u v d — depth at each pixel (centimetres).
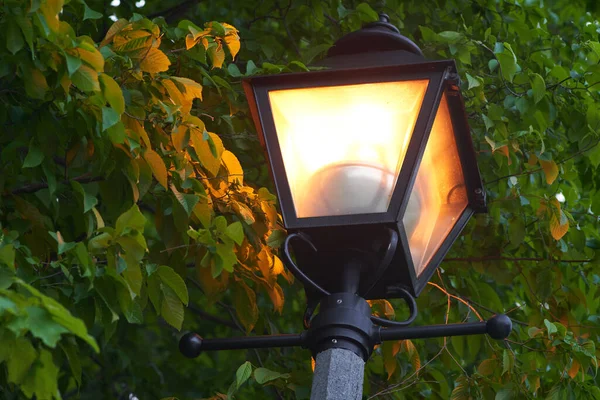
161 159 559
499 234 882
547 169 764
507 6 981
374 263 502
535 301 856
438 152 532
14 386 572
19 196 621
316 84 520
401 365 828
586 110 834
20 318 371
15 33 485
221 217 552
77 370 516
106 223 795
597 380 847
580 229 847
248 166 788
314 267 512
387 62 526
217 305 1075
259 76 524
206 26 611
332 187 497
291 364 905
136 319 533
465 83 807
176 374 1097
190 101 581
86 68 484
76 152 565
